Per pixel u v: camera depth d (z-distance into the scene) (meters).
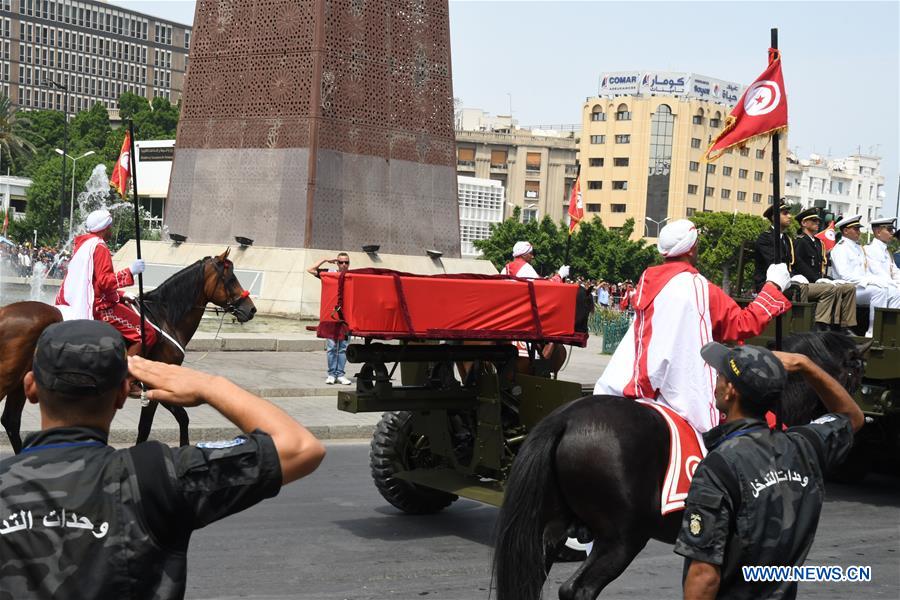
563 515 5.46
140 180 83.75
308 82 24.28
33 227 80.38
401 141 25.66
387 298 7.80
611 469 5.16
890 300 10.91
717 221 74.94
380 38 25.20
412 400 8.35
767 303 5.98
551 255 73.50
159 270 25.28
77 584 2.54
